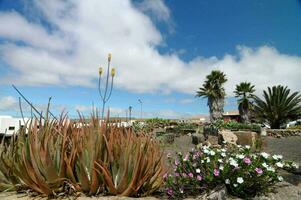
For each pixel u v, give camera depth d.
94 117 4.58
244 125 24.72
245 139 15.76
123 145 4.39
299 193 5.01
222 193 4.47
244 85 49.06
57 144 4.34
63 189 4.20
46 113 4.68
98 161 4.27
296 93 42.66
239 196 4.66
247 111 49.31
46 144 4.09
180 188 4.55
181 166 5.00
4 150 4.94
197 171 4.61
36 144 4.16
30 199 4.02
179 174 4.84
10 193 4.32
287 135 28.16
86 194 4.19
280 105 42.41
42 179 3.98
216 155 4.89
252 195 4.74
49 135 4.43
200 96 50.91
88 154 4.26
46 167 4.04
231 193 4.71
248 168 4.69
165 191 4.73
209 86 51.06
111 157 4.31
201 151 5.14
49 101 4.70
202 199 4.43
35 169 3.96
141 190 4.49
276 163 4.88
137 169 4.23
